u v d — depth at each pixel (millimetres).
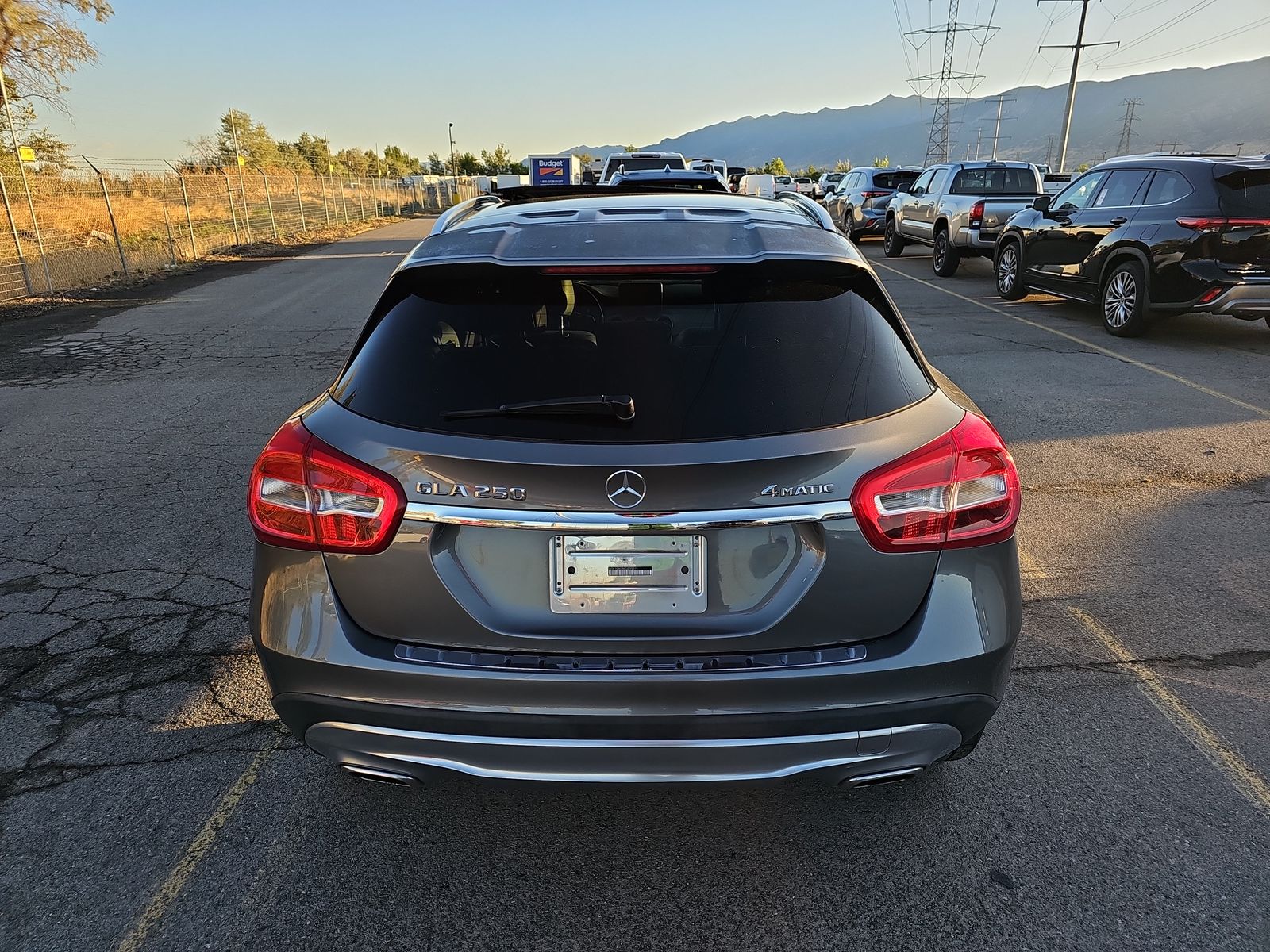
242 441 6090
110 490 5094
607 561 1873
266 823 2416
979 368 7961
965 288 13625
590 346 1963
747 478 1821
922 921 2080
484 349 1984
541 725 1907
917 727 1972
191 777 2605
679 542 1867
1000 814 2439
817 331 2031
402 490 1883
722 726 1896
